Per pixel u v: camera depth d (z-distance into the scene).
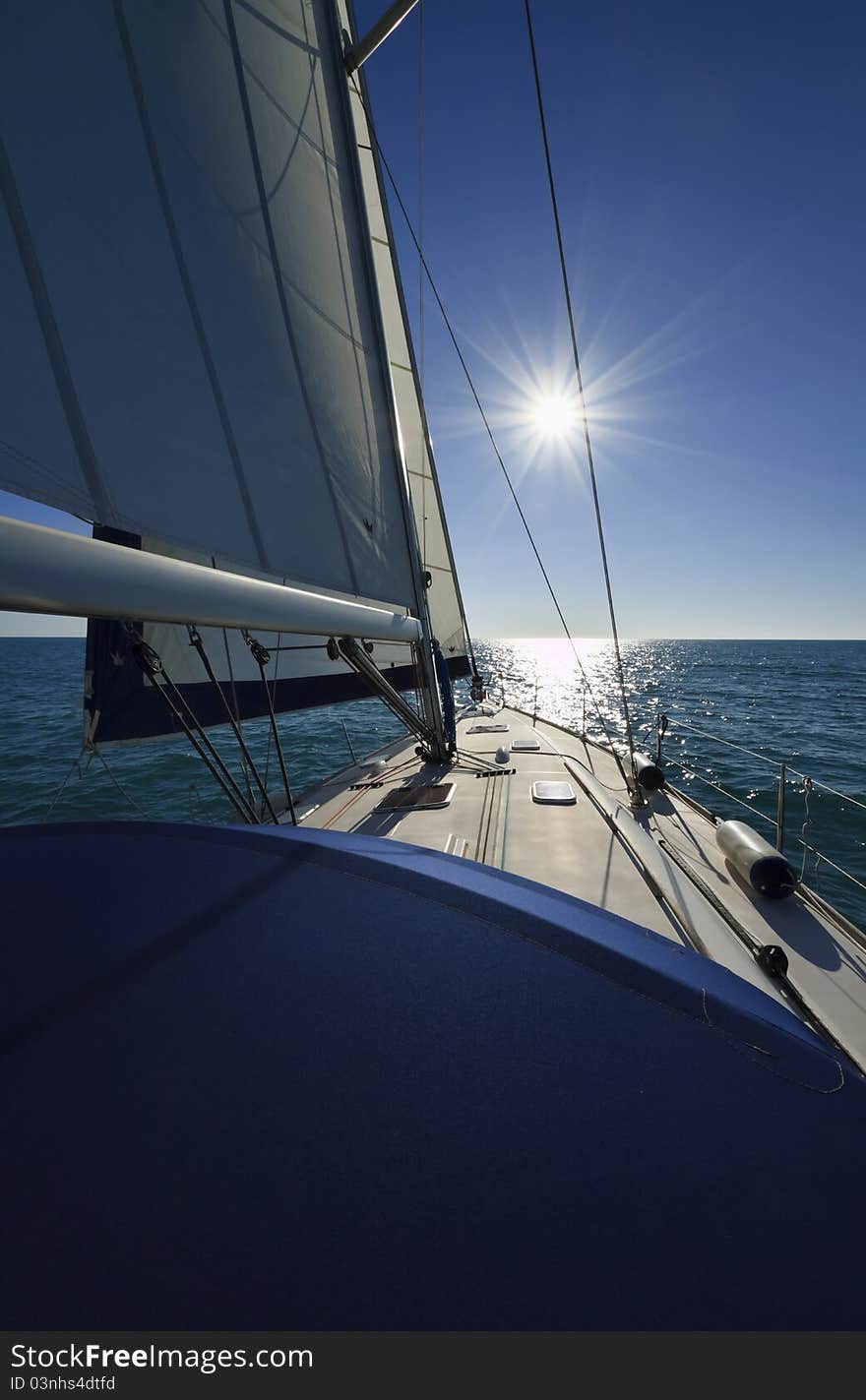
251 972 0.86
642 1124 0.66
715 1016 0.79
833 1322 0.49
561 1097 0.68
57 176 1.86
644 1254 0.54
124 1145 0.62
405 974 0.85
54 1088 0.68
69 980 0.84
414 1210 0.57
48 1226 0.55
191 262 2.39
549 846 3.43
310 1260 0.53
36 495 1.73
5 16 1.71
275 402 2.80
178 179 2.36
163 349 2.21
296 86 3.16
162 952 0.89
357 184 3.65
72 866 1.13
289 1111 0.66
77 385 1.87
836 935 2.69
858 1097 0.70
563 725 7.11
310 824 3.96
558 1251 0.54
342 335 3.43
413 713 4.66
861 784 11.06
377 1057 0.73
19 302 1.72
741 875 3.11
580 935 0.92
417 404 6.51
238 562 2.48
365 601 4.56
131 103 2.16
